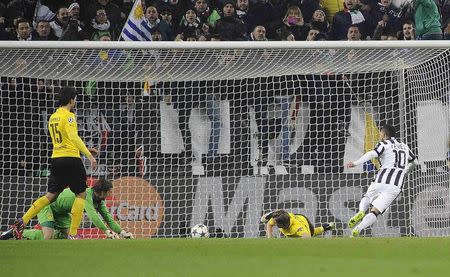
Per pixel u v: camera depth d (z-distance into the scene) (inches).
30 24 2101.4
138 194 1891.0
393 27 2192.4
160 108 1913.1
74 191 1593.3
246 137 1918.1
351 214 1920.5
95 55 1836.9
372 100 1935.3
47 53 1825.8
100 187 1672.0
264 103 1930.4
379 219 1924.2
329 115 1934.1
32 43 1765.5
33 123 1918.1
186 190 1898.4
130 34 2091.5
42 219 1646.2
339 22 2155.5
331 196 1920.5
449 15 2266.2
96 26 2082.9
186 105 1918.1
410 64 1902.1
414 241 1150.3
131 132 1918.1
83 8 2080.5
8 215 1862.7
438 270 861.2
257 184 1907.0
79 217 1624.0
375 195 1852.9
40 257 993.5
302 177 1915.6
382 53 1875.0
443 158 1915.6
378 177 1850.4
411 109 1927.9
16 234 1579.7
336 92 1934.1
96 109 1918.1
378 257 981.2
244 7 2142.0
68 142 1565.0
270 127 1925.4
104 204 1707.7
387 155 1847.9
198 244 1143.0
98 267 898.7
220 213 1895.9
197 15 2121.1
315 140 1932.8
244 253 1026.1
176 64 1865.2
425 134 1924.2
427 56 1889.8
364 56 1876.2
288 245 1112.2
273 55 1862.7
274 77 1956.2
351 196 1923.0
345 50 1862.7
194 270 870.4
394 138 1863.9
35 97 1919.3
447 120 1923.0
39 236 1668.3
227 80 1931.6
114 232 1716.3
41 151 1915.6
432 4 2169.0
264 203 1902.1
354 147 1939.0
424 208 1919.3
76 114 1916.8
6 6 2076.8
